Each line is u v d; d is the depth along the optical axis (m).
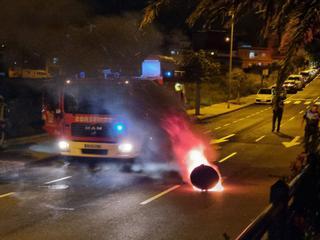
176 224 9.03
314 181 5.26
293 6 2.56
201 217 9.52
